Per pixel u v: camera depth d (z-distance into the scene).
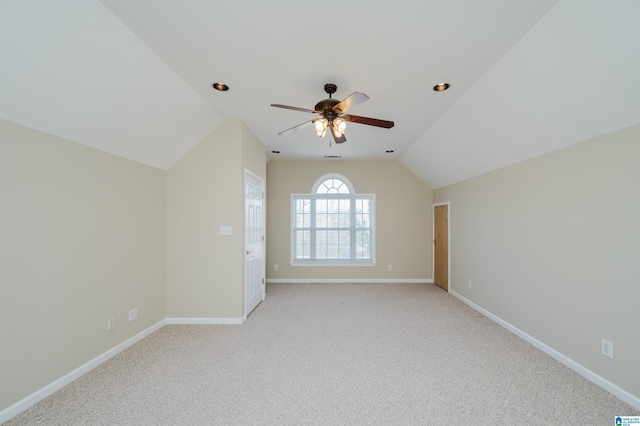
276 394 1.90
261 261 4.10
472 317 3.45
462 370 2.20
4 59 1.48
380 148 4.54
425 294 4.53
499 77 2.17
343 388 1.97
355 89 2.48
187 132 2.98
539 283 2.58
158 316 3.08
